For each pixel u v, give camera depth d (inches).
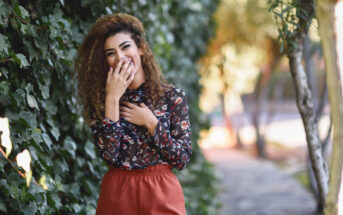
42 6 84.0
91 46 77.2
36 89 81.7
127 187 73.2
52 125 85.1
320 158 97.9
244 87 570.3
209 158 481.4
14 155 74.1
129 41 74.2
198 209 189.9
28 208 75.3
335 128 55.9
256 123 499.8
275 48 460.8
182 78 226.8
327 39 55.9
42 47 81.0
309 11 92.3
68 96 93.4
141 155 73.5
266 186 300.0
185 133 75.2
